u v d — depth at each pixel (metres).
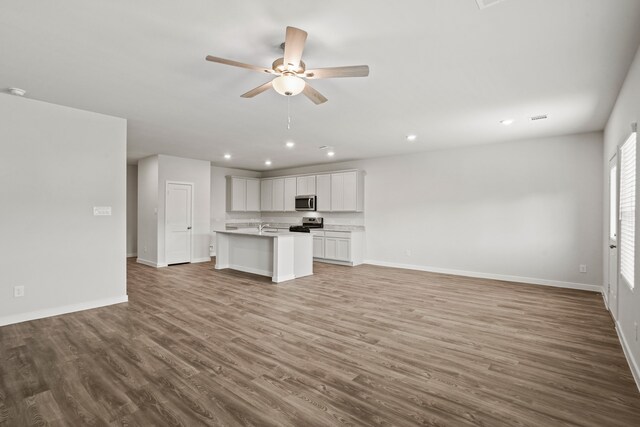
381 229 7.43
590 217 5.05
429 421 1.92
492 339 3.14
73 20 2.14
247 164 8.63
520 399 2.14
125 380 2.36
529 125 4.67
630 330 2.68
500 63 2.76
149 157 7.23
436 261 6.60
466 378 2.41
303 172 9.00
